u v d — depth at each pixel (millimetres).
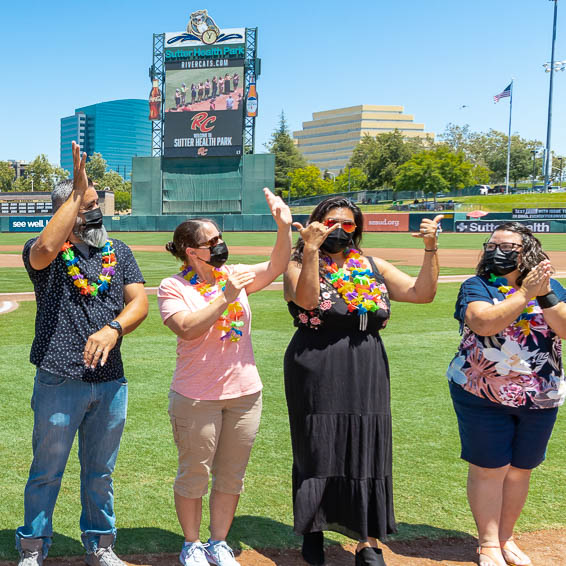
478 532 3029
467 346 2967
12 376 6367
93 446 2848
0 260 22984
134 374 6527
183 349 2855
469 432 2949
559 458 4379
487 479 2971
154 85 48844
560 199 58062
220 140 47656
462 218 46250
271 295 12695
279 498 3736
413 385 6176
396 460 4320
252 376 2924
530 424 2900
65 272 2721
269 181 47875
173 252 2951
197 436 2811
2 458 4266
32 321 9641
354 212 3090
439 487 3891
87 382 2730
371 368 2914
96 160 132125
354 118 183375
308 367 2906
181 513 2912
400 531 3336
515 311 2688
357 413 2865
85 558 2982
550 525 3408
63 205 2604
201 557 2889
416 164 81125
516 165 107750
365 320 2902
